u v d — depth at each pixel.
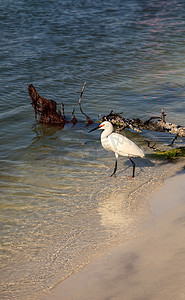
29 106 20.34
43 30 36.56
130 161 14.05
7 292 7.50
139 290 7.18
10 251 8.85
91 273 7.87
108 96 21.75
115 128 17.59
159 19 43.28
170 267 7.75
